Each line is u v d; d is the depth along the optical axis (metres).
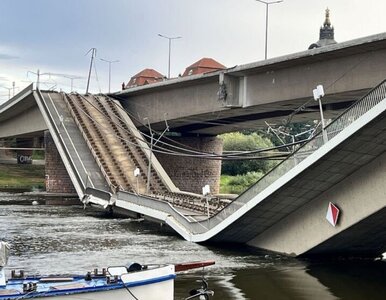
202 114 64.44
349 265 33.91
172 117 69.00
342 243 34.44
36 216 54.62
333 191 33.12
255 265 32.88
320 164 30.14
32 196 76.81
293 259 35.16
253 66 53.53
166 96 69.88
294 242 35.81
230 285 27.78
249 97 56.47
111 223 50.31
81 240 40.75
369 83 44.47
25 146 120.19
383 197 30.23
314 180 31.88
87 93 78.56
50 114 72.19
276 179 32.31
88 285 21.59
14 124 94.69
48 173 82.19
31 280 22.28
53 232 44.44
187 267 24.03
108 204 55.44
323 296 26.14
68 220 52.00
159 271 22.58
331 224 33.25
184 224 42.66
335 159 29.94
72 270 30.36
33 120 86.25
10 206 63.97
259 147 122.75
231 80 57.56
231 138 125.50
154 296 22.45
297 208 35.31
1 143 122.81
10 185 94.25
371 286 28.33
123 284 21.75
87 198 58.94
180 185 83.94
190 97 65.62
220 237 38.00
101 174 63.22
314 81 49.16
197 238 39.69
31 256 34.53
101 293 21.47
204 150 86.81
